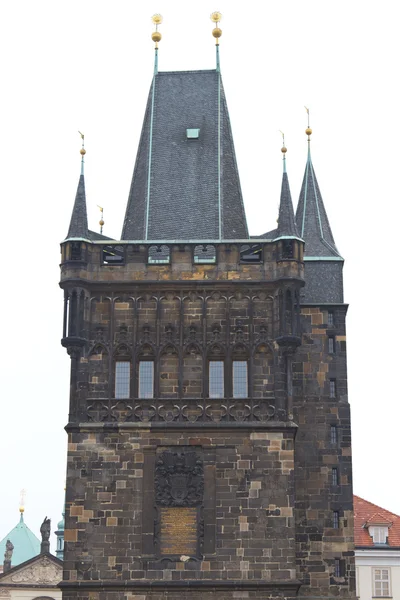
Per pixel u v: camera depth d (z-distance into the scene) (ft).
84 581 275.39
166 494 279.69
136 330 291.17
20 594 516.32
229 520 277.64
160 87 334.24
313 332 307.99
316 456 301.63
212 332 290.35
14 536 645.51
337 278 312.50
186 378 287.48
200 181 317.42
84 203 301.02
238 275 292.81
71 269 291.79
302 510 298.97
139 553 276.82
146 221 312.29
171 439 282.77
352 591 294.66
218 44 340.39
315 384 305.12
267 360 288.51
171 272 293.43
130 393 287.07
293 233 293.43
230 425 282.36
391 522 408.67
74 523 278.87
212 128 326.65
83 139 307.58
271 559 275.59
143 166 323.98
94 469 281.54
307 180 335.06
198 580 273.95
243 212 320.09
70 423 284.20
